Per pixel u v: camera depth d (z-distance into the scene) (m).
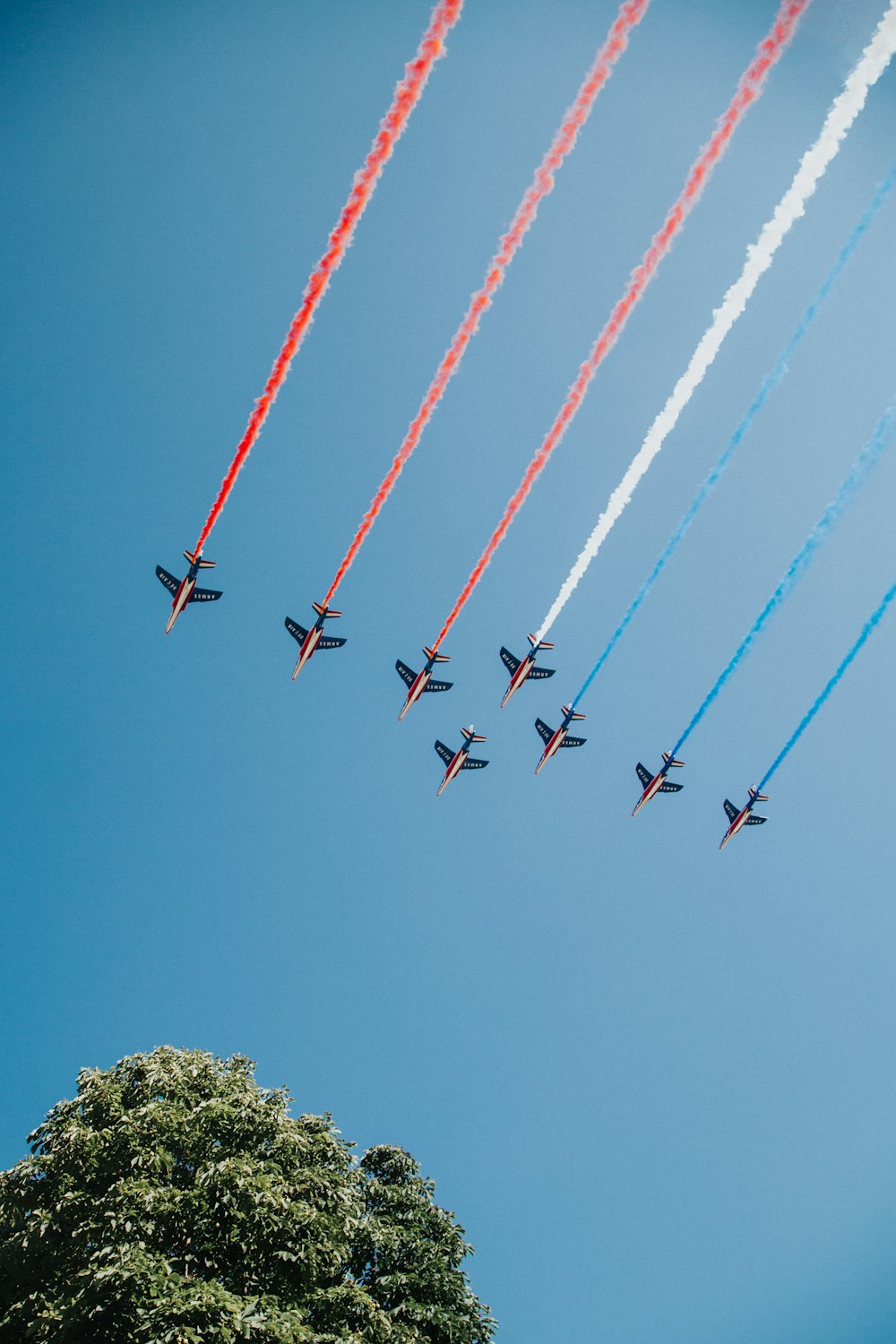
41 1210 12.09
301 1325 11.07
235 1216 12.28
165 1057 14.52
